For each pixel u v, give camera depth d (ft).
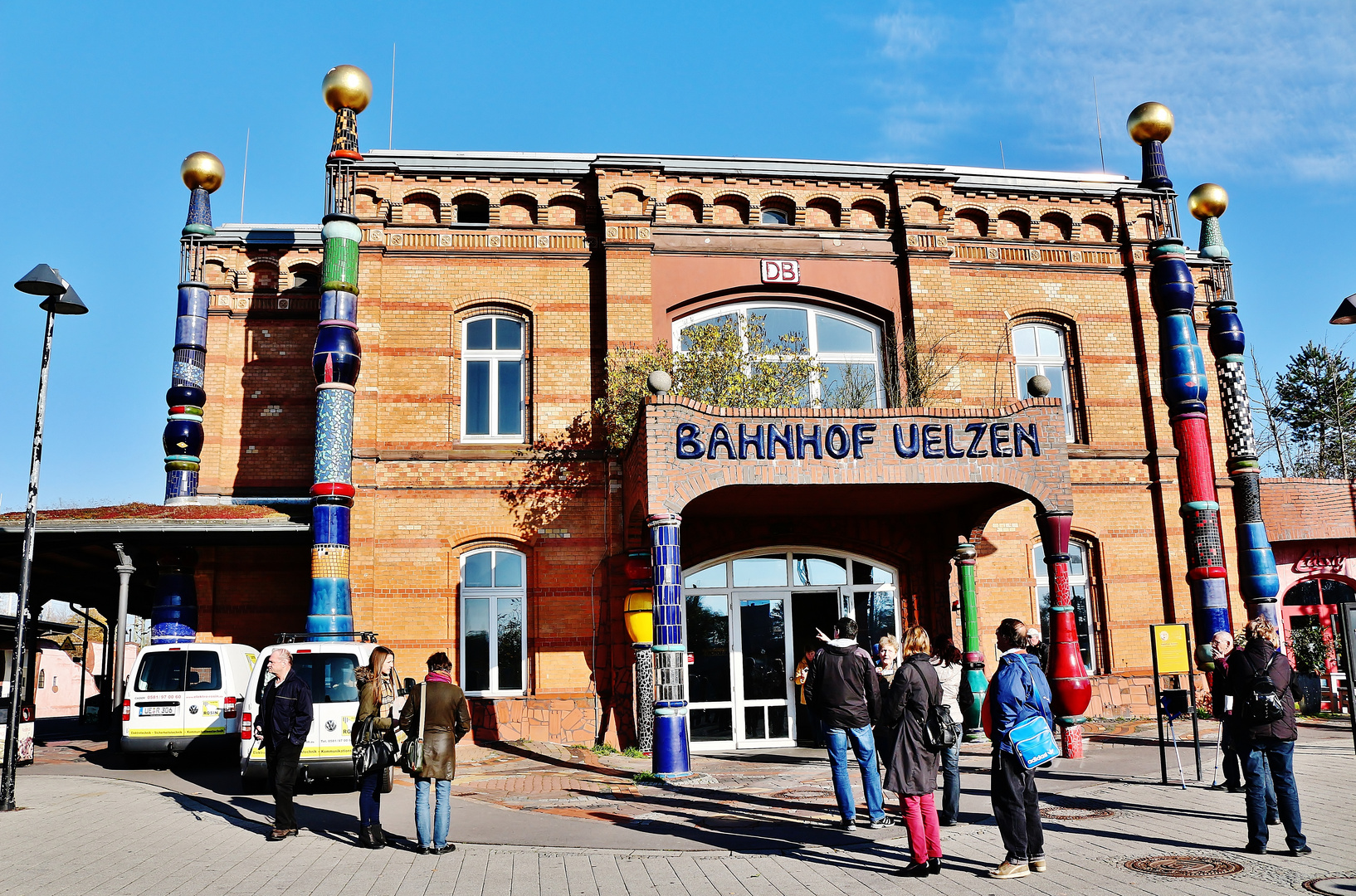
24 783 42.98
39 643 102.78
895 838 29.19
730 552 57.16
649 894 23.62
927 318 60.85
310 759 38.86
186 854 28.32
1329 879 23.24
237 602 57.31
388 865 26.78
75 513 52.85
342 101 57.57
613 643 54.49
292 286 61.72
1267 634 26.61
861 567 58.54
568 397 57.82
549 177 59.72
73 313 41.70
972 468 46.06
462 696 29.25
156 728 46.91
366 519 54.75
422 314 58.08
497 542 56.44
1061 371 64.18
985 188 63.57
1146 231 65.36
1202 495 59.11
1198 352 62.80
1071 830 29.50
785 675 56.95
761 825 31.58
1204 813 31.53
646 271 58.70
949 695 31.89
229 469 59.52
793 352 56.49
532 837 30.30
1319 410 151.12
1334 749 44.50
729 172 60.54
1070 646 45.32
